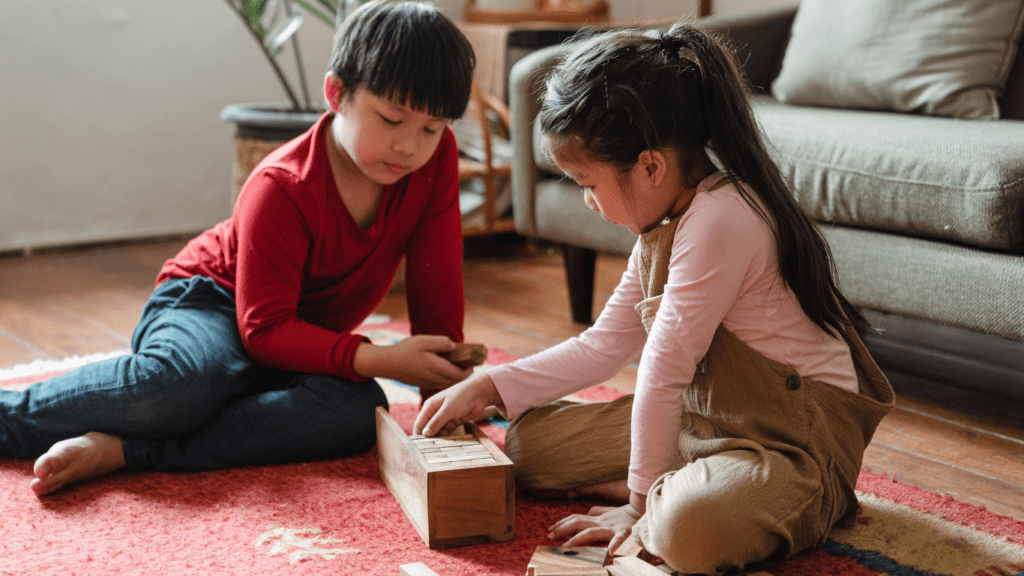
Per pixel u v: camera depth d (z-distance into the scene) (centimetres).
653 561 84
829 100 179
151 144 265
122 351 165
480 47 263
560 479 101
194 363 107
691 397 93
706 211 85
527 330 180
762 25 205
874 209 133
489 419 126
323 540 90
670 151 85
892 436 124
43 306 197
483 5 280
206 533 91
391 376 109
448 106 103
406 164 106
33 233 251
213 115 274
